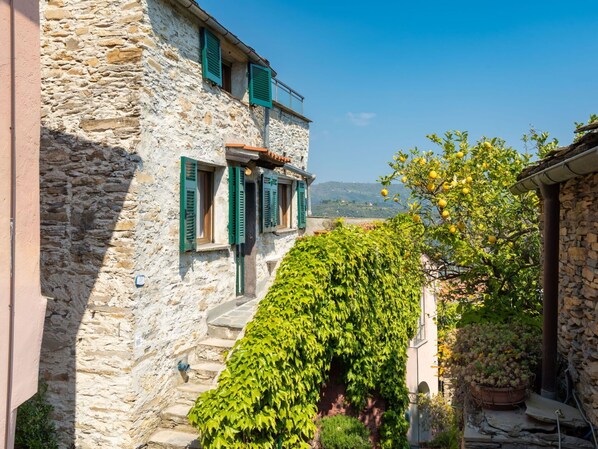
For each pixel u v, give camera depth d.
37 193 3.26
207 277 7.72
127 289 5.93
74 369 6.10
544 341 4.34
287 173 12.05
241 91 9.24
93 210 6.08
